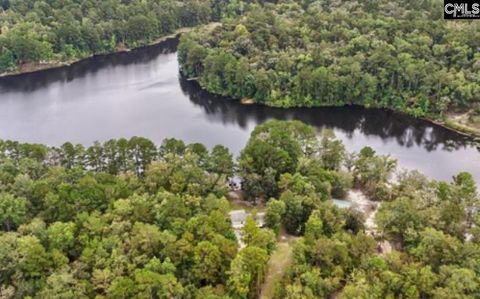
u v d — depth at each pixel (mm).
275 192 127438
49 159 129500
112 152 132500
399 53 197250
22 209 107625
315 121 190125
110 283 87938
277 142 136250
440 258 96750
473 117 178000
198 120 191750
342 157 141750
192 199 111250
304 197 115250
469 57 194125
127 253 94938
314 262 97062
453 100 182750
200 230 98250
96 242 96438
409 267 93312
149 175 122562
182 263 94375
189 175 121188
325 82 193625
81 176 121375
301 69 199375
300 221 114438
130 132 182375
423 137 177125
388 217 108250
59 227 98938
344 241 100688
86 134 180500
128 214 105375
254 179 126188
